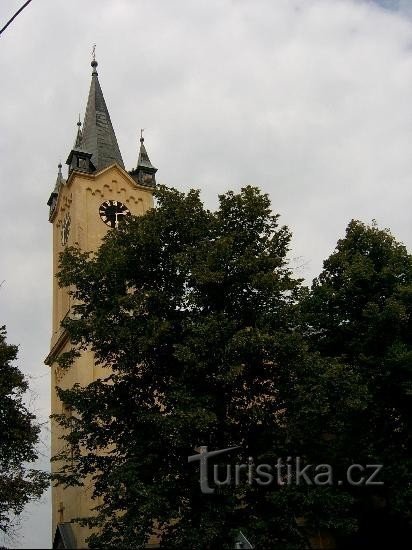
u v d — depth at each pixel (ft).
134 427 91.81
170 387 89.66
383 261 121.49
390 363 105.29
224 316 89.86
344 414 99.25
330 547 114.32
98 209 182.70
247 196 100.73
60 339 164.96
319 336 118.01
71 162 189.37
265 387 93.30
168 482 82.79
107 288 97.71
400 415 109.50
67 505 151.43
